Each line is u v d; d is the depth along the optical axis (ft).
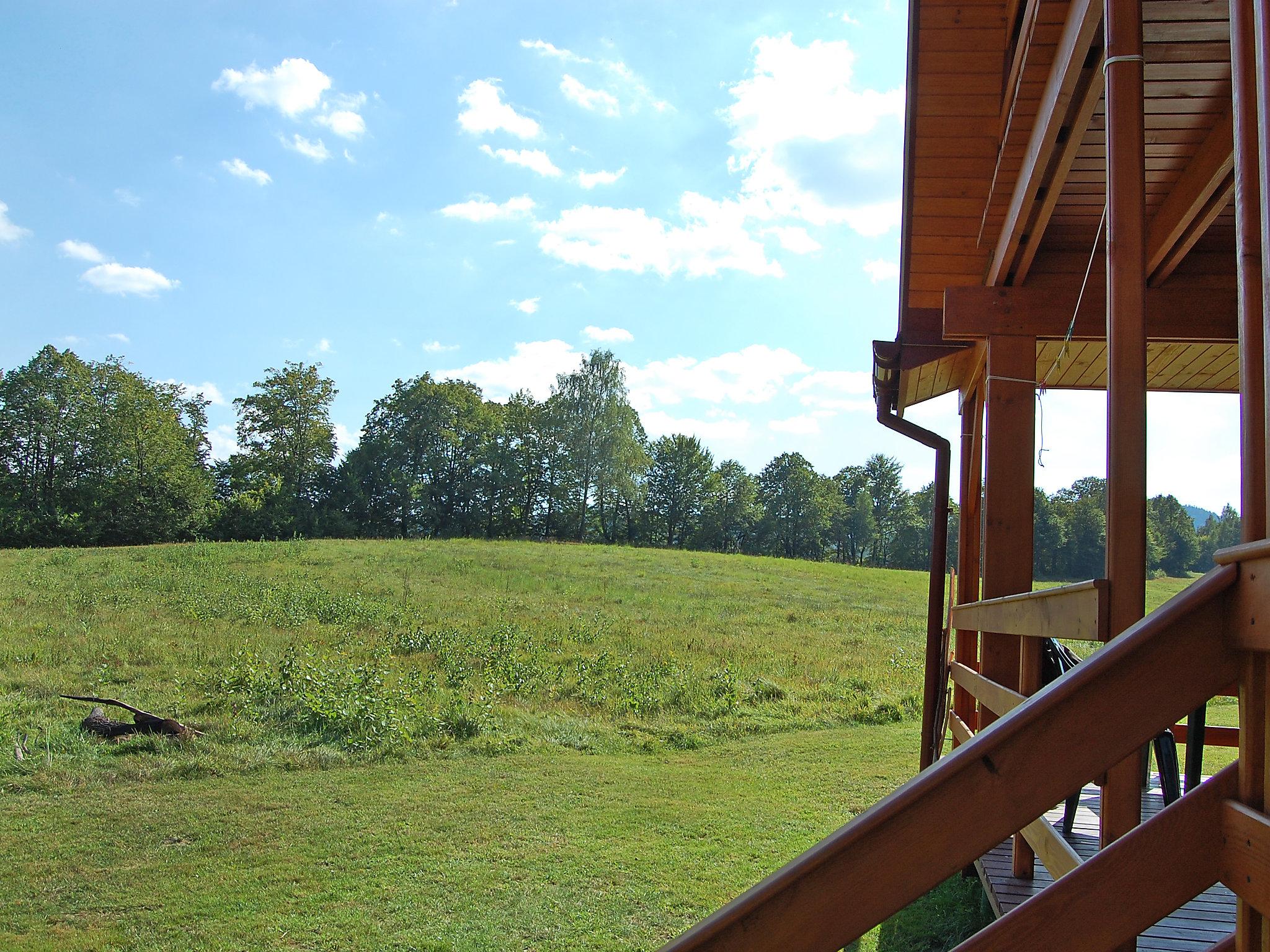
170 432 182.39
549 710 38.01
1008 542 13.98
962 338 15.58
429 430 209.46
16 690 37.01
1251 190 4.42
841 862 4.46
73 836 20.77
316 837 20.84
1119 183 6.77
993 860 12.59
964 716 18.80
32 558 99.71
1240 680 4.23
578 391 223.51
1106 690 4.31
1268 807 4.00
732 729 35.86
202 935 15.56
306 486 198.29
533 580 95.96
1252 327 4.37
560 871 18.65
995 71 16.21
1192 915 9.80
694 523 239.71
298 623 58.34
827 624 74.13
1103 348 16.60
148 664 43.32
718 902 16.99
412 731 31.91
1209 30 10.33
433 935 15.48
